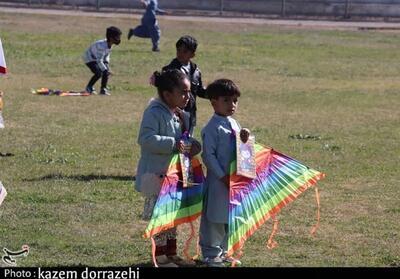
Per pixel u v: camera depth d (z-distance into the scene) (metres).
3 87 32.47
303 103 31.06
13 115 25.80
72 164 18.83
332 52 50.25
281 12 73.00
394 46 54.94
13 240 12.95
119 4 71.12
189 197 11.65
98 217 14.45
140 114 27.03
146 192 11.57
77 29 56.56
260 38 56.31
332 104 31.05
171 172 11.41
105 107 28.36
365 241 13.45
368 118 27.86
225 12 72.88
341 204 15.85
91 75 37.22
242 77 38.34
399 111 29.66
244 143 11.67
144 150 11.73
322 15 73.81
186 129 12.00
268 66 42.72
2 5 68.94
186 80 11.67
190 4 73.06
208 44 51.38
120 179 17.44
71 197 15.75
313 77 39.41
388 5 74.19
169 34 56.94
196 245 13.05
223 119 11.77
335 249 13.00
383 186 17.52
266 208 11.89
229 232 11.54
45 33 53.47
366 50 52.06
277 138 23.30
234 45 51.53
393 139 23.72
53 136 22.39
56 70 38.34
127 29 58.31
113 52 45.50
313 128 25.38
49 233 13.41
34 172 17.86
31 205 15.07
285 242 13.31
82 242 12.98
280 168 12.09
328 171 18.94
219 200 11.66
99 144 21.42
